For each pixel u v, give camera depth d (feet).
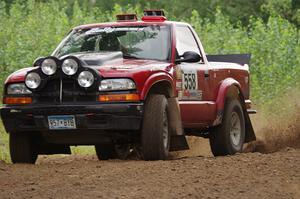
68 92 62.08
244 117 81.41
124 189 47.09
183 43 71.31
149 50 68.64
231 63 81.51
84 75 61.31
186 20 196.95
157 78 63.57
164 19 72.18
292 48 139.54
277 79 131.34
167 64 66.90
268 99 123.95
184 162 58.90
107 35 70.49
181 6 253.85
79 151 91.66
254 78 129.90
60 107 61.67
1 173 55.16
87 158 84.38
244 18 248.93
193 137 91.40
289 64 137.08
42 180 51.88
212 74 74.13
